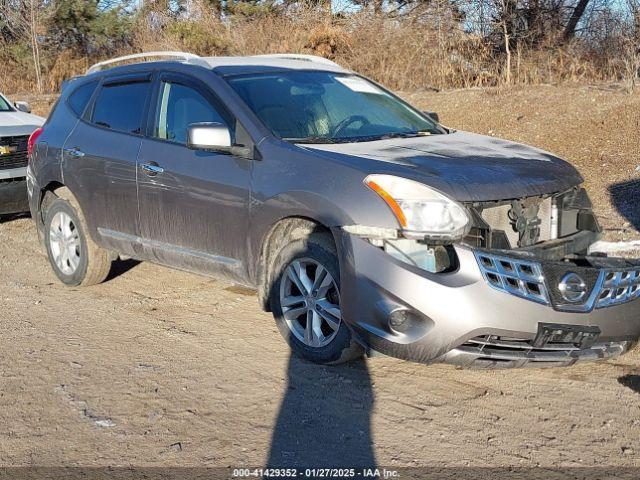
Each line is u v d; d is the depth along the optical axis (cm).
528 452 397
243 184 521
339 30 1705
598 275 448
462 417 434
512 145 547
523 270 436
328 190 472
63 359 524
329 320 487
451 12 1673
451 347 434
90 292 673
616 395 457
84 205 655
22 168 884
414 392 464
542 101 1344
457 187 449
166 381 486
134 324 590
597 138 1145
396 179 452
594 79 1523
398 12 1773
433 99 1465
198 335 563
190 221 563
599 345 459
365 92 618
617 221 825
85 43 2592
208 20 2072
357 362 508
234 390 472
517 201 466
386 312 441
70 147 662
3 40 2534
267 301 527
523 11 1622
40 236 726
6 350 542
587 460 388
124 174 609
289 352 527
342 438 414
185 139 573
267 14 2091
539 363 449
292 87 580
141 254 620
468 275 431
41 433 423
